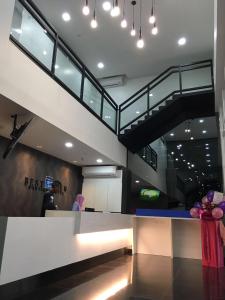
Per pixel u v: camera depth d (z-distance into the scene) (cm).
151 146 1242
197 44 923
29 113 495
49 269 399
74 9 789
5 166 630
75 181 924
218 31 474
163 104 861
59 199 821
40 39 536
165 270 555
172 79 880
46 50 551
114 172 893
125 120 906
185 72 866
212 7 761
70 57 642
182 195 1390
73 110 629
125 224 710
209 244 629
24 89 471
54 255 414
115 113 909
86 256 517
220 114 769
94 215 536
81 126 658
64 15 736
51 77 555
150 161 1207
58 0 760
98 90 789
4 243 322
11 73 442
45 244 394
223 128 680
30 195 700
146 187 1113
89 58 1023
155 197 1209
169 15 798
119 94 1136
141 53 985
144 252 800
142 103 904
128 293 374
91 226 520
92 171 930
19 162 673
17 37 477
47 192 675
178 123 948
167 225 794
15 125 503
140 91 923
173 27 847
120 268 553
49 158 792
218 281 464
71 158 833
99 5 766
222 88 651
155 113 844
